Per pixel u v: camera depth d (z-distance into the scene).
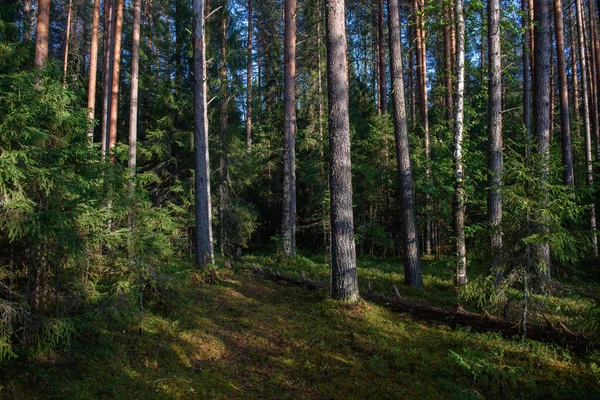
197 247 12.11
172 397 4.68
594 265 13.45
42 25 9.20
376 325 7.26
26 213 4.38
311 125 18.86
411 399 4.79
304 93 21.78
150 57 18.61
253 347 6.41
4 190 4.18
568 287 6.24
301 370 5.61
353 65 27.61
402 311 8.25
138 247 6.55
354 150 18.86
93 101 13.38
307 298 9.31
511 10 10.72
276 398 4.84
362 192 18.81
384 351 6.15
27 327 4.65
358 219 18.92
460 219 10.30
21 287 5.09
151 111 18.61
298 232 23.86
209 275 10.95
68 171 5.10
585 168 17.14
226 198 17.92
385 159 18.38
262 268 12.88
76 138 5.64
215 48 17.56
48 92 5.24
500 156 9.87
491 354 5.88
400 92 10.97
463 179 10.46
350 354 6.10
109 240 5.67
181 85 17.16
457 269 10.24
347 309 7.92
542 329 6.43
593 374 5.37
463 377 5.27
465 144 10.68
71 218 4.76
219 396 4.82
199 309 8.09
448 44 16.77
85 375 4.85
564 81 15.23
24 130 4.44
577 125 20.67
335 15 8.35
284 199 16.75
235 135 18.00
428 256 19.38
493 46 10.00
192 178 16.83
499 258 6.62
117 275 6.48
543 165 6.44
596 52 17.89
